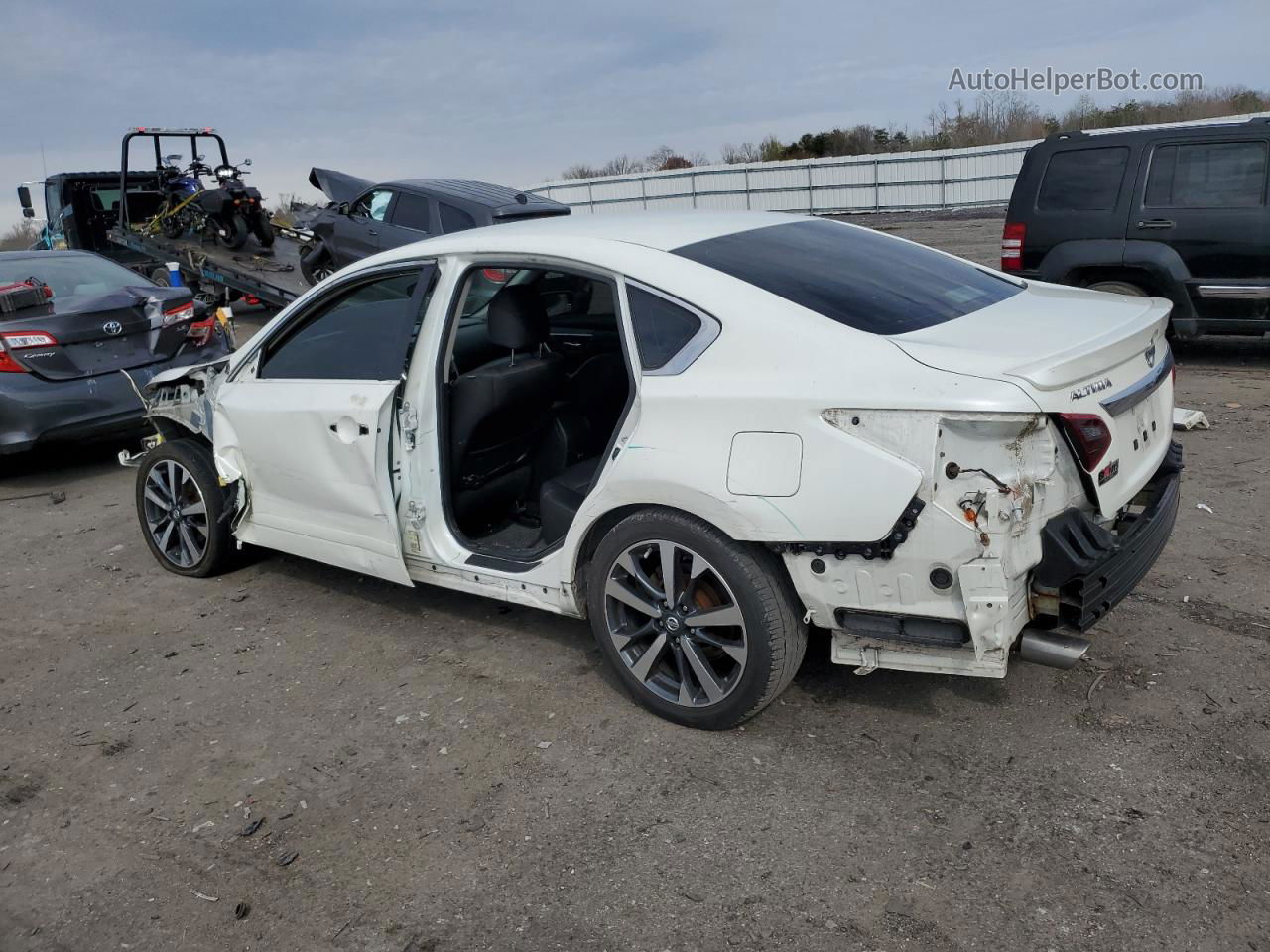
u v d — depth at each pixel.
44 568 5.50
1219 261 7.53
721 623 3.17
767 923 2.49
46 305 6.97
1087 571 2.76
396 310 3.97
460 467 4.07
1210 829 2.71
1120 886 2.53
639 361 3.25
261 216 13.84
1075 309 3.38
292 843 2.96
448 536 3.97
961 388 2.66
